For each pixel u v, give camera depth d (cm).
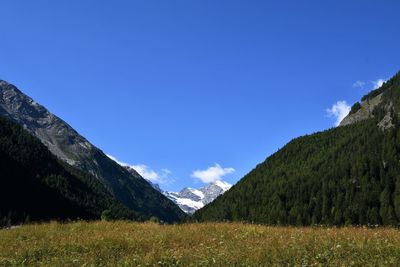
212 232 2039
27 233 2106
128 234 1998
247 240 1748
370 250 1423
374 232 1797
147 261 1443
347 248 1468
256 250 1491
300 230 2002
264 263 1354
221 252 1481
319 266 1291
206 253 1497
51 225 2372
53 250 1677
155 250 1608
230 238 1862
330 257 1382
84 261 1484
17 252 1633
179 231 2095
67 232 2152
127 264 1427
